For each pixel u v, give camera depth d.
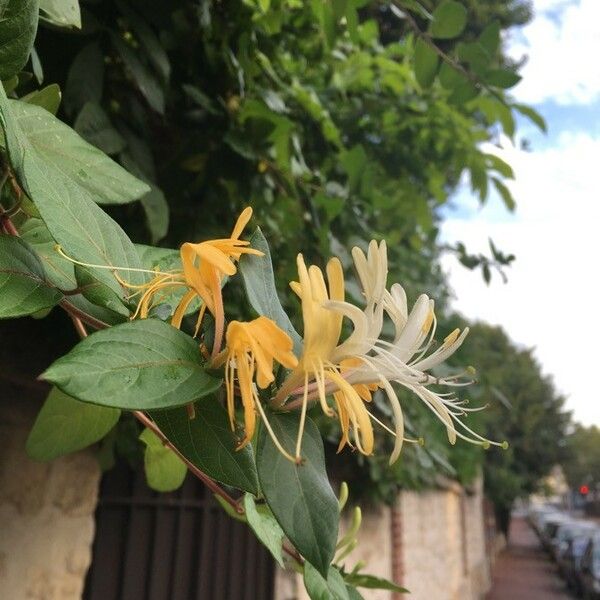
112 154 0.49
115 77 0.54
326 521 0.17
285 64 0.77
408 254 1.21
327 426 0.89
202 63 0.60
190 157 0.61
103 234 0.21
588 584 4.03
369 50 1.01
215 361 0.19
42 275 0.21
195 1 0.55
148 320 0.18
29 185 0.19
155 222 0.49
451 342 0.23
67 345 0.61
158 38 0.56
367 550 1.58
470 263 0.94
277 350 0.18
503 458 5.17
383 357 0.21
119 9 0.49
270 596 1.10
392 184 1.04
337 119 0.95
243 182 0.62
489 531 5.76
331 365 0.20
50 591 0.59
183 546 0.90
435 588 2.39
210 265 0.20
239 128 0.61
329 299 0.20
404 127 0.96
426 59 0.55
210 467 0.19
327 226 0.69
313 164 0.81
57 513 0.61
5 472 0.56
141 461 0.69
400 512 1.89
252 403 0.17
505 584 5.24
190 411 0.20
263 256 0.22
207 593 0.92
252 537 1.07
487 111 0.78
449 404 0.25
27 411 0.59
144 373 0.17
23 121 0.25
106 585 0.79
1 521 0.55
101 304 0.21
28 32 0.23
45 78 0.48
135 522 0.84
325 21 0.53
